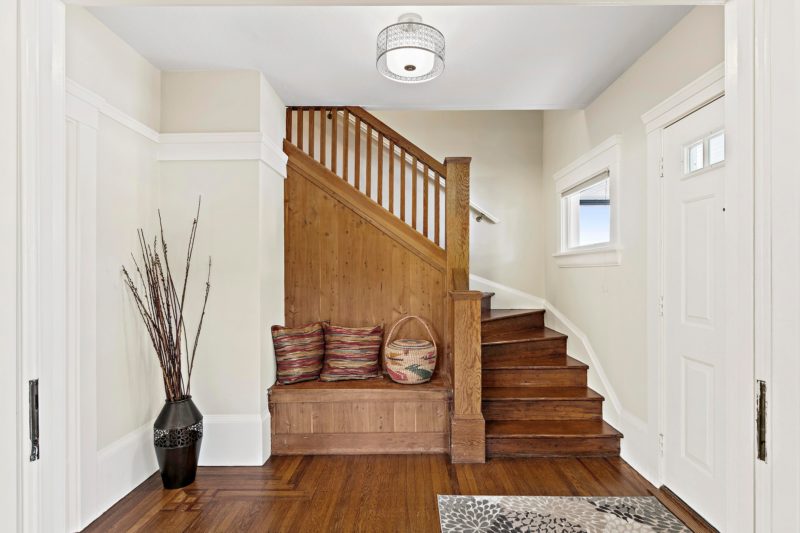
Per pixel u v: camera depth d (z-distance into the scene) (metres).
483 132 4.59
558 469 2.72
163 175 2.82
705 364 2.12
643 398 2.64
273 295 3.09
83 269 2.11
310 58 2.62
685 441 2.27
